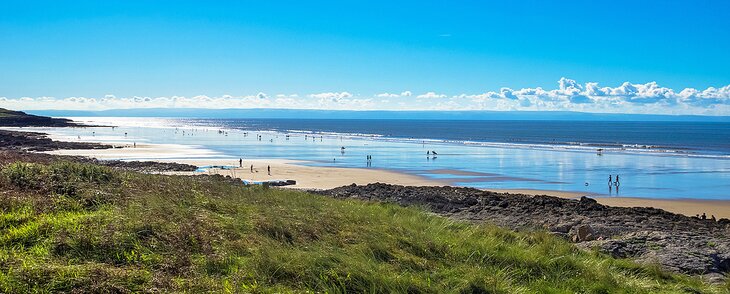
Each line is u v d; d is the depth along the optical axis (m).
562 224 18.73
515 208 24.17
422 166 57.03
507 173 50.56
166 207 10.91
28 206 10.31
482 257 10.49
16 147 72.94
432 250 10.67
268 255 8.61
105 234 8.62
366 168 54.28
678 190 39.81
